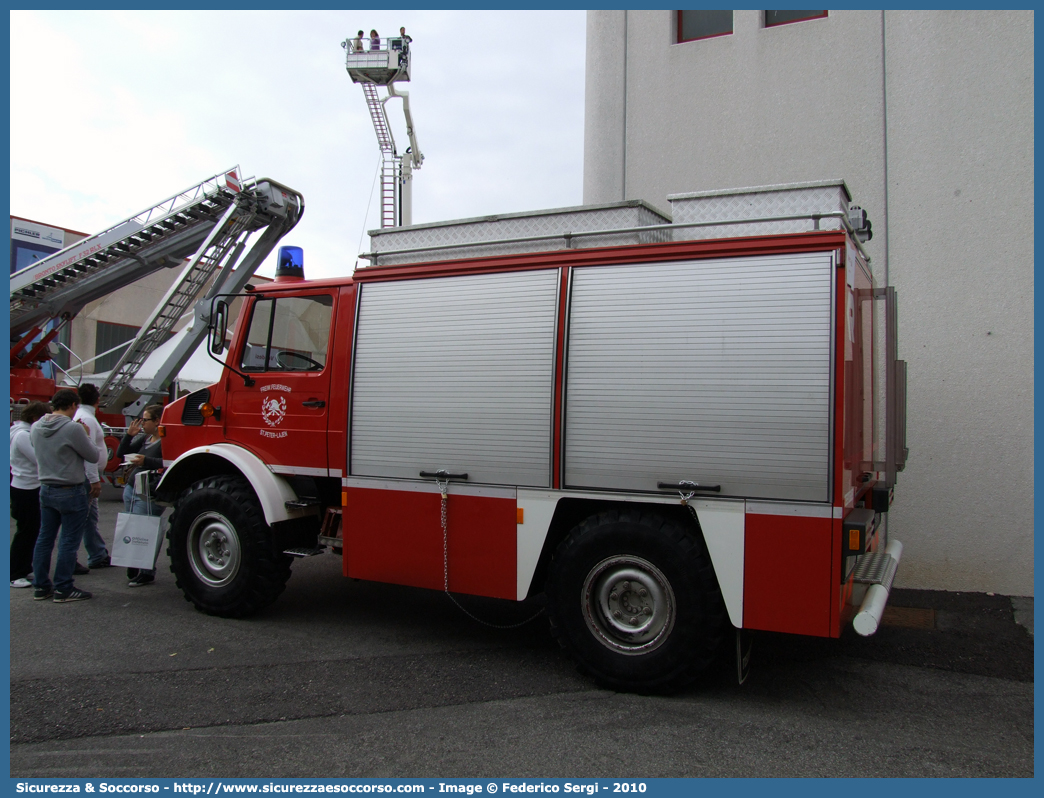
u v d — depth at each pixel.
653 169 7.68
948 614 5.53
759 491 3.67
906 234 6.40
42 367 13.42
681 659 3.81
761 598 3.65
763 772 3.09
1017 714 3.74
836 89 6.80
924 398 6.25
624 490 3.97
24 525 6.21
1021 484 5.94
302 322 5.26
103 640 4.81
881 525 6.34
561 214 4.49
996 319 6.05
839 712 3.75
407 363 4.69
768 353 3.70
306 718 3.62
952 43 6.29
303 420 5.13
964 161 6.21
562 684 4.11
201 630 5.06
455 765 3.14
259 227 12.32
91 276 12.43
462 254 4.74
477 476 4.39
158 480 6.13
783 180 7.04
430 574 4.53
